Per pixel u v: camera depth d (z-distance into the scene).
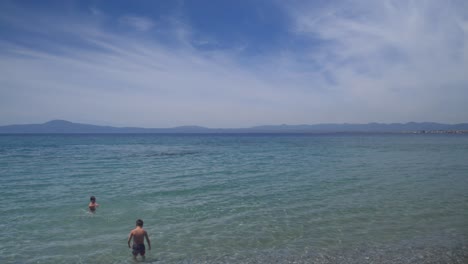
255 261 9.48
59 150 59.81
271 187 20.89
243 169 30.69
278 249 10.37
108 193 18.95
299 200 17.05
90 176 25.89
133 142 103.75
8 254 10.07
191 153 54.28
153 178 24.89
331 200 17.00
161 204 16.23
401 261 9.42
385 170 29.41
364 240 11.06
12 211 14.85
